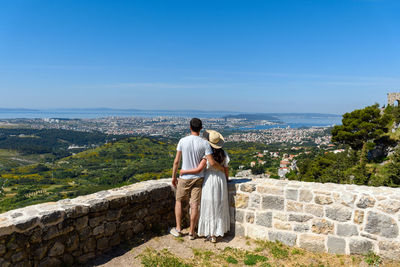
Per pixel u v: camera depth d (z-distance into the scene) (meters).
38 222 2.92
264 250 3.91
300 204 3.90
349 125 32.44
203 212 4.11
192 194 4.14
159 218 4.50
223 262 3.62
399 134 30.81
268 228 4.11
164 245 3.97
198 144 4.04
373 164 28.58
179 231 4.28
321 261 3.61
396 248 3.39
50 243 3.05
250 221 4.24
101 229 3.60
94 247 3.53
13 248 2.73
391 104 40.44
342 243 3.67
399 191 3.70
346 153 33.94
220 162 4.21
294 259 3.68
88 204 3.43
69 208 3.22
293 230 3.95
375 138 31.89
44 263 3.00
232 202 4.37
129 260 3.52
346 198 3.64
